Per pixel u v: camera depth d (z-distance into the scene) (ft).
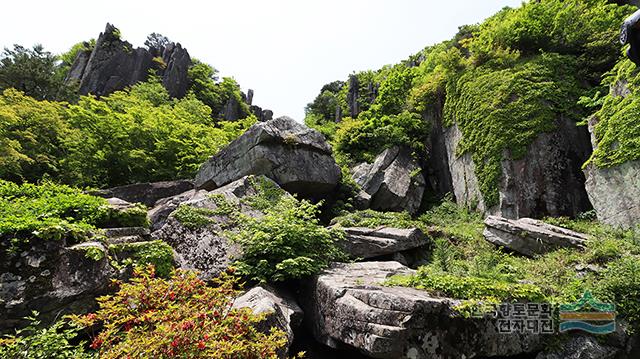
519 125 42.39
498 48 51.67
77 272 15.85
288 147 40.32
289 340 15.98
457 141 53.01
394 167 55.26
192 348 9.48
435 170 60.70
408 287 18.53
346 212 42.09
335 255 26.78
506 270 25.23
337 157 61.36
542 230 30.32
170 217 24.98
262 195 32.09
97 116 53.93
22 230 15.31
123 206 24.52
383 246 30.32
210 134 63.62
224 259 22.95
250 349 10.78
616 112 32.09
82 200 22.57
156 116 59.31
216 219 26.18
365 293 17.33
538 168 40.11
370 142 62.75
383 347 14.69
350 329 16.79
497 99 45.47
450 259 27.40
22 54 76.28
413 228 33.63
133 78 109.91
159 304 11.51
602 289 19.29
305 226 25.90
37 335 11.39
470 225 40.57
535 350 17.49
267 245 23.04
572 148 41.24
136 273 12.81
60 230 16.07
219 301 12.14
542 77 45.34
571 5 49.49
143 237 22.67
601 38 46.52
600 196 32.24
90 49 117.80
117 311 11.53
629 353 17.58
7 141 43.21
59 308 15.17
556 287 21.22
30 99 53.21
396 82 74.64
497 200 41.63
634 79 30.96
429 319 15.37
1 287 14.08
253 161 38.09
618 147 30.96
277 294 20.88
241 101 137.28
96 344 10.82
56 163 51.75
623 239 26.63
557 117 42.55
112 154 52.44
